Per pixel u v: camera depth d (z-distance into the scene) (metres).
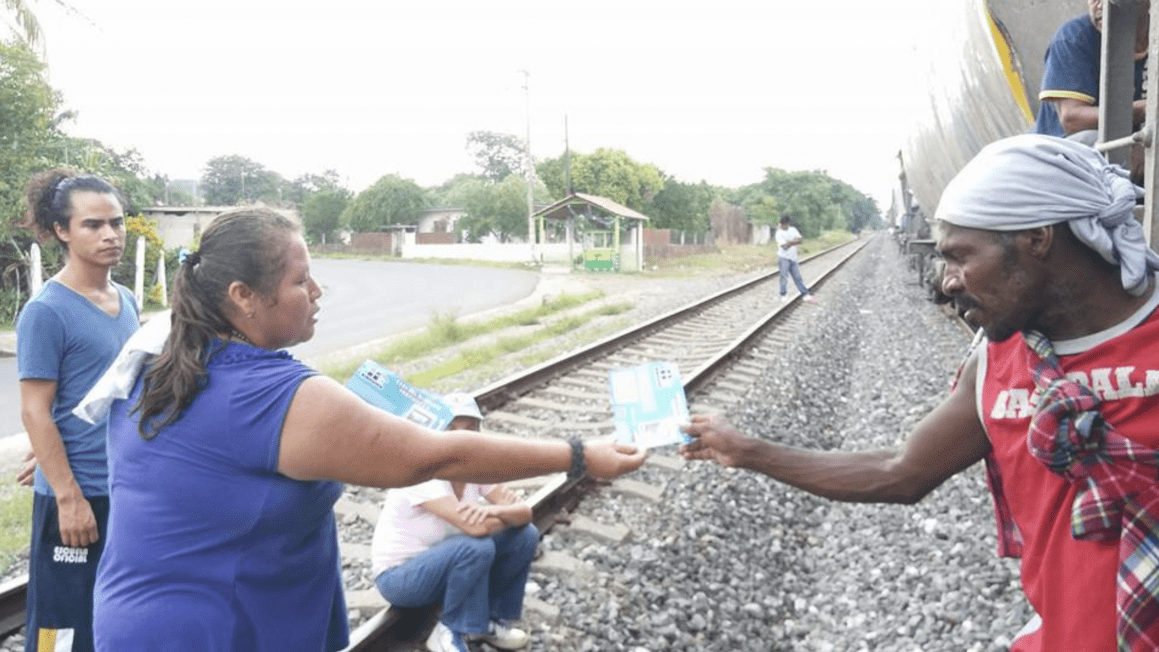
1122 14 2.85
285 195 115.38
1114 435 1.39
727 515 4.96
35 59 18.39
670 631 3.71
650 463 5.57
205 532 1.75
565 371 9.27
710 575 4.32
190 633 1.73
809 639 3.95
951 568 4.18
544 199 55.53
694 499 5.05
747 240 68.50
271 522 1.77
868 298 19.23
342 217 71.69
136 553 1.77
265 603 1.81
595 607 3.81
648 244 40.09
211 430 1.73
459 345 13.60
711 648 3.71
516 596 3.47
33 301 2.69
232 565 1.76
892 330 13.00
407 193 69.06
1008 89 5.66
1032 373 1.53
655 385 2.29
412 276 35.94
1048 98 3.24
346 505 5.05
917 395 7.96
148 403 1.77
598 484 5.17
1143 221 2.86
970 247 1.52
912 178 14.22
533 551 3.46
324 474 1.75
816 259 45.50
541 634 3.57
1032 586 1.62
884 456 1.97
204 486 1.74
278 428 1.72
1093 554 1.46
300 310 1.87
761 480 5.55
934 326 12.62
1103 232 1.43
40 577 2.81
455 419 3.39
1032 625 1.78
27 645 2.84
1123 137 2.90
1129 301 1.50
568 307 19.72
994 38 5.27
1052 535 1.53
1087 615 1.47
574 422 7.18
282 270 1.81
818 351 10.63
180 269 1.84
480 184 67.06
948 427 1.85
